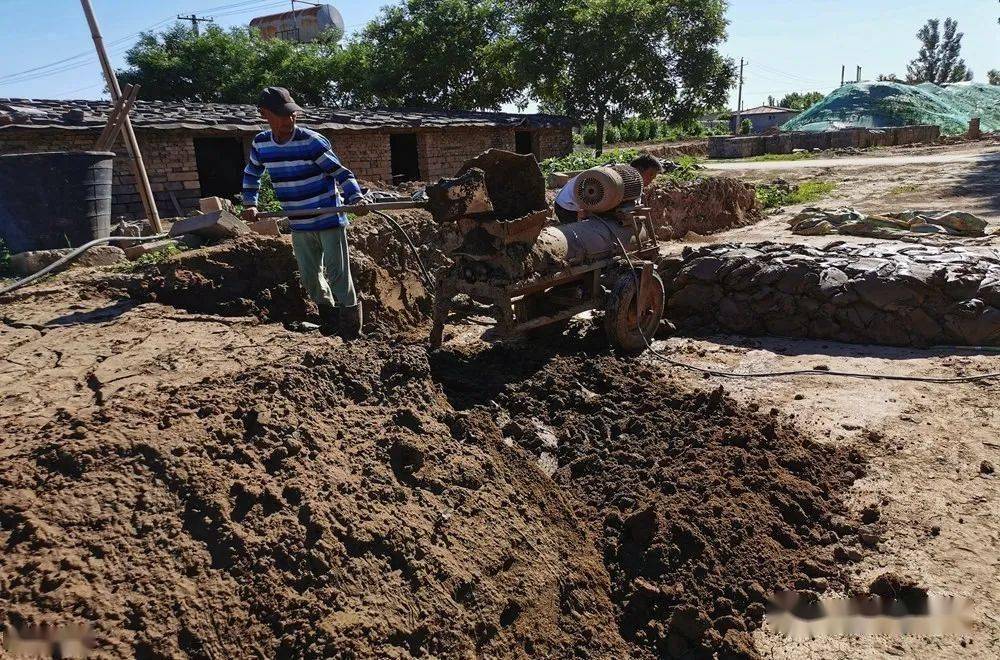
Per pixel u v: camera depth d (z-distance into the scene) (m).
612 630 3.07
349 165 16.67
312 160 4.85
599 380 5.27
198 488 2.54
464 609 2.66
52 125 11.30
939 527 3.68
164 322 4.86
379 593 2.52
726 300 7.12
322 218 4.96
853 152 30.78
